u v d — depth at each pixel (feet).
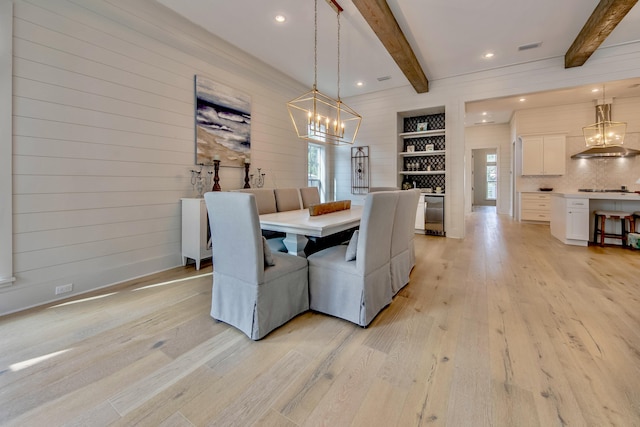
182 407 4.40
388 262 7.97
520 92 15.61
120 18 9.46
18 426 4.04
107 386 4.84
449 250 14.57
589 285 9.36
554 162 22.65
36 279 7.95
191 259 12.17
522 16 11.02
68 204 8.52
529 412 4.26
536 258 12.76
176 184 11.41
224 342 6.19
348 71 16.30
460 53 14.24
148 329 6.73
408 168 20.43
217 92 12.80
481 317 7.28
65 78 8.35
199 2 10.03
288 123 17.43
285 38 12.48
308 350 5.90
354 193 21.43
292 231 7.95
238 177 14.11
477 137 30.94
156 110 10.63
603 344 5.98
